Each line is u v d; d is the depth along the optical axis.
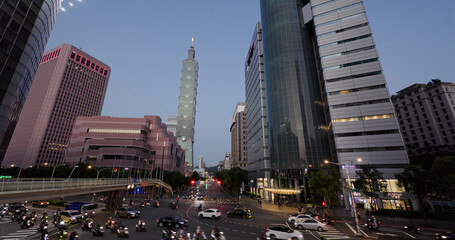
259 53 91.75
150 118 120.00
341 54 60.78
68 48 166.38
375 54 57.06
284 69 71.06
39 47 52.31
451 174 29.70
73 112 162.12
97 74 184.75
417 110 86.50
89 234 23.73
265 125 82.12
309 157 61.28
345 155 53.66
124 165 89.56
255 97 96.25
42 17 50.03
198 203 57.03
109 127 103.31
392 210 39.47
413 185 31.89
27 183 19.69
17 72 44.66
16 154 142.38
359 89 56.47
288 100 67.62
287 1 78.06
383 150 50.78
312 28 75.19
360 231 26.19
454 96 78.88
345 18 63.09
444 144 75.69
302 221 28.31
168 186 77.19
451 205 37.25
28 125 147.25
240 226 28.86
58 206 47.59
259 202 53.91
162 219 28.16
